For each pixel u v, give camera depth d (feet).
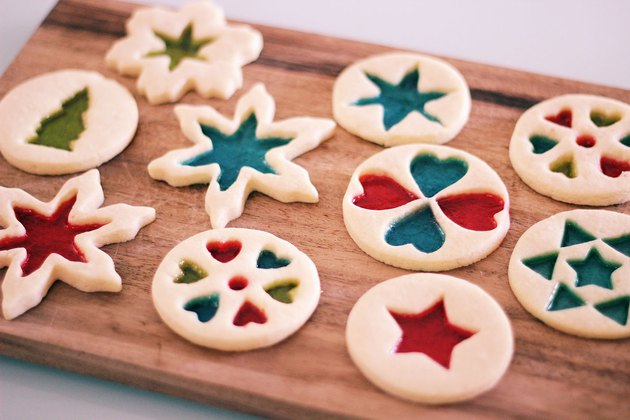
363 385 1.20
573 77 1.66
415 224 1.38
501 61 1.70
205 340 1.24
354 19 1.79
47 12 1.80
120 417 1.25
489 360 1.20
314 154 1.47
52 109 1.52
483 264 1.33
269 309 1.26
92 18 1.70
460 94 1.52
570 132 1.46
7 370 1.29
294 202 1.41
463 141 1.48
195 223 1.39
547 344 1.24
